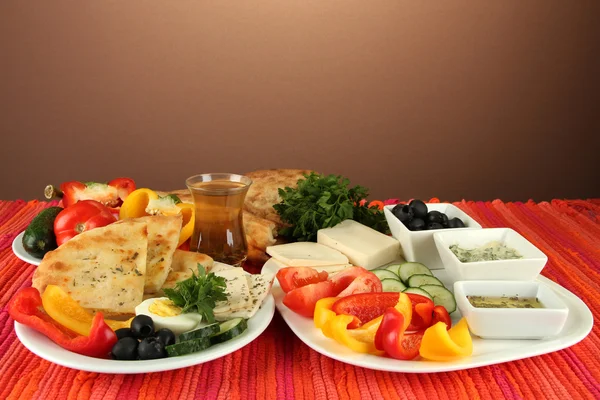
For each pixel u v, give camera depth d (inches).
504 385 24.1
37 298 25.9
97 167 73.5
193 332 24.3
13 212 40.8
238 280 27.8
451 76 74.7
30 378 24.1
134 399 23.1
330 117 74.6
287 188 35.5
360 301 26.5
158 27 70.0
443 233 30.8
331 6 71.3
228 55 71.6
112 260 27.5
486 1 73.2
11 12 68.5
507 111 76.5
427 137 76.4
